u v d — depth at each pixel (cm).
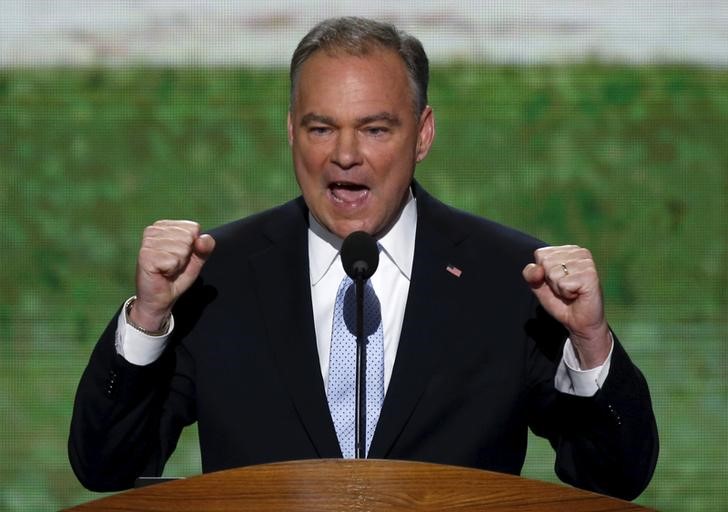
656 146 2600
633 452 912
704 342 2189
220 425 939
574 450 945
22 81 2659
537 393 961
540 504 714
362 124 890
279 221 995
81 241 2422
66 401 2028
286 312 951
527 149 2581
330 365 941
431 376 934
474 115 2628
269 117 2642
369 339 944
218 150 2578
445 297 957
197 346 955
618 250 2420
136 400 918
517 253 981
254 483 724
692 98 2664
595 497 721
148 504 707
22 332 2195
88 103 2652
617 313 2273
